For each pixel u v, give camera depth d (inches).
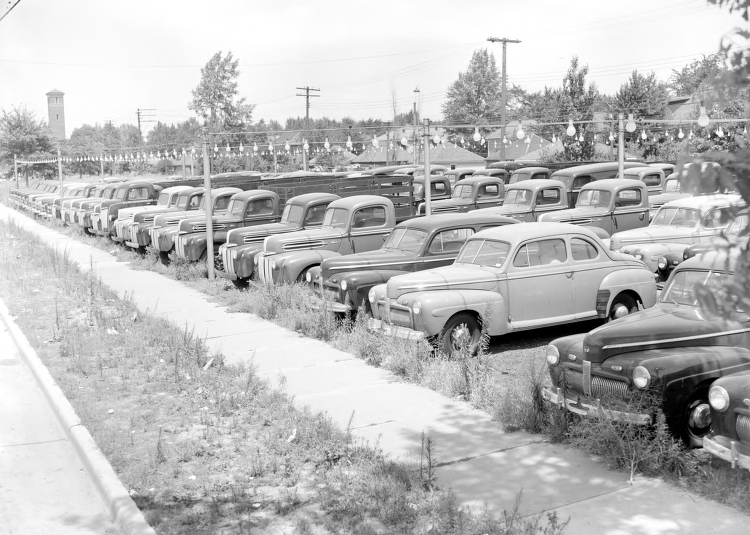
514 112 3184.1
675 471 236.5
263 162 2167.8
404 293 397.7
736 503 213.5
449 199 874.1
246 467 258.7
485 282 398.6
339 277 463.2
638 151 1747.0
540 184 740.0
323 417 297.7
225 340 463.8
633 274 422.0
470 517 210.5
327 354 419.5
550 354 287.1
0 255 886.4
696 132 938.1
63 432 311.4
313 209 631.2
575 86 1718.8
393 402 329.1
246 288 629.0
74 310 558.9
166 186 1044.5
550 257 412.5
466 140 2474.2
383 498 224.7
